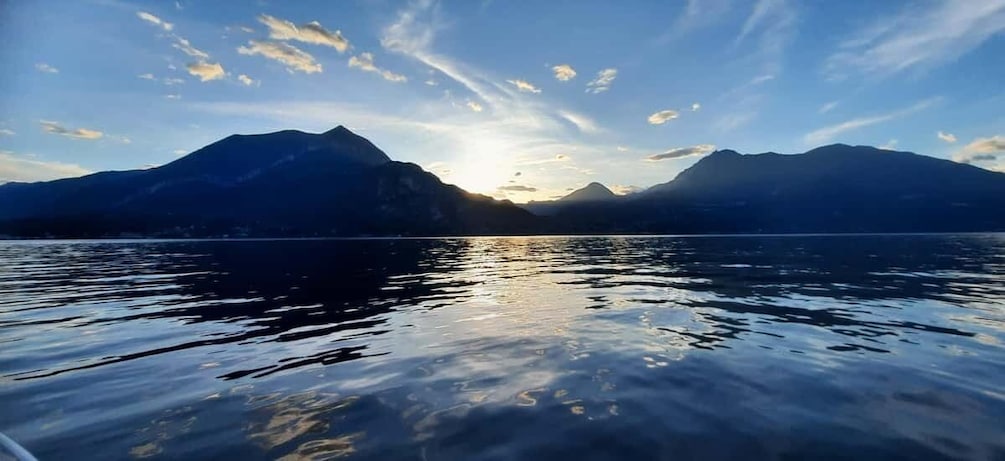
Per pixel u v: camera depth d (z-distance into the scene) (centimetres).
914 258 3284
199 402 552
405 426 481
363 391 585
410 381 622
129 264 3061
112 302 1370
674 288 1634
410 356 749
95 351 796
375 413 514
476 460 411
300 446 438
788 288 1611
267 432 468
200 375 657
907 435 454
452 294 1530
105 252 4919
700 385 598
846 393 566
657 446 436
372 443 443
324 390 591
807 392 571
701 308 1198
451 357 740
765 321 1020
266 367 695
